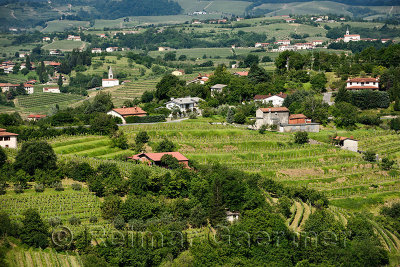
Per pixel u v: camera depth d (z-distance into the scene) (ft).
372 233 517.55
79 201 523.29
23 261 410.93
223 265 445.78
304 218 543.80
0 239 427.33
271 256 461.37
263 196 564.71
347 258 468.75
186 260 440.86
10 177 555.28
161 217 496.64
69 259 422.00
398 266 487.61
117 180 555.69
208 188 552.41
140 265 435.12
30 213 447.83
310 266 460.55
